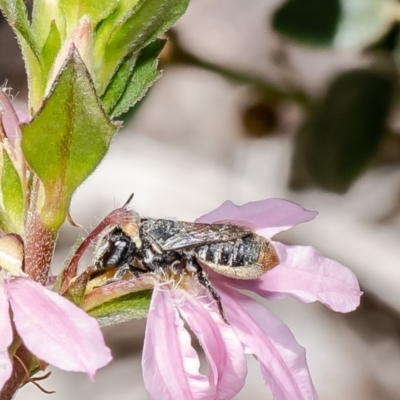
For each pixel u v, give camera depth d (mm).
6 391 85
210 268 89
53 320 77
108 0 82
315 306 160
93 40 82
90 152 80
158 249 85
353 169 132
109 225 84
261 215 91
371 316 161
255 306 88
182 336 83
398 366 157
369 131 131
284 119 161
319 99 135
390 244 156
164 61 136
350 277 90
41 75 83
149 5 81
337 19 129
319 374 153
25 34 81
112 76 84
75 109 78
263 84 139
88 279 84
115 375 153
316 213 91
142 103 131
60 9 82
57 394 148
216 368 82
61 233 159
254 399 146
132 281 84
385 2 129
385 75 131
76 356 75
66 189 82
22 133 79
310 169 133
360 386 153
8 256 80
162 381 81
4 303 79
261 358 85
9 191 85
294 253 90
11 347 82
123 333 158
